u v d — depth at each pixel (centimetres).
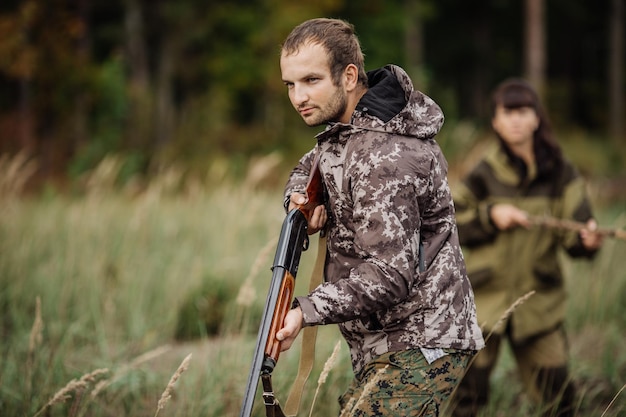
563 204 372
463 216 373
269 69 2127
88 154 1630
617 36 2597
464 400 359
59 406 352
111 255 604
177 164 1647
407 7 2450
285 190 267
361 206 222
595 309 538
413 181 222
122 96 1869
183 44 2252
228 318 493
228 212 721
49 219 683
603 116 2969
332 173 231
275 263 227
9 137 1819
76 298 524
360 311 216
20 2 1662
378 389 231
